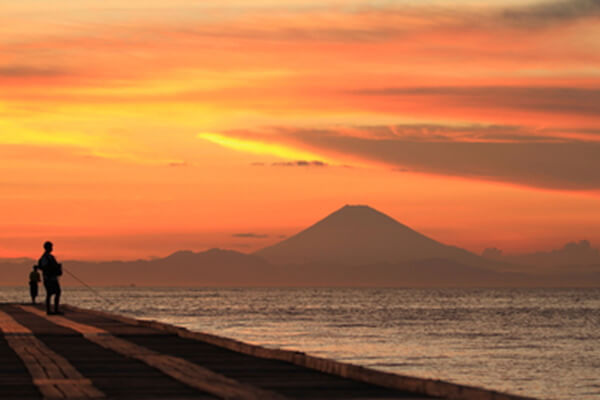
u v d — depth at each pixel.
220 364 19.00
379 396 14.00
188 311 137.88
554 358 62.88
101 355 20.97
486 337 84.00
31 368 17.73
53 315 40.72
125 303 182.75
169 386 15.17
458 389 13.55
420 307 175.75
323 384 15.59
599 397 44.06
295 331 86.12
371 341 74.44
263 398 13.49
